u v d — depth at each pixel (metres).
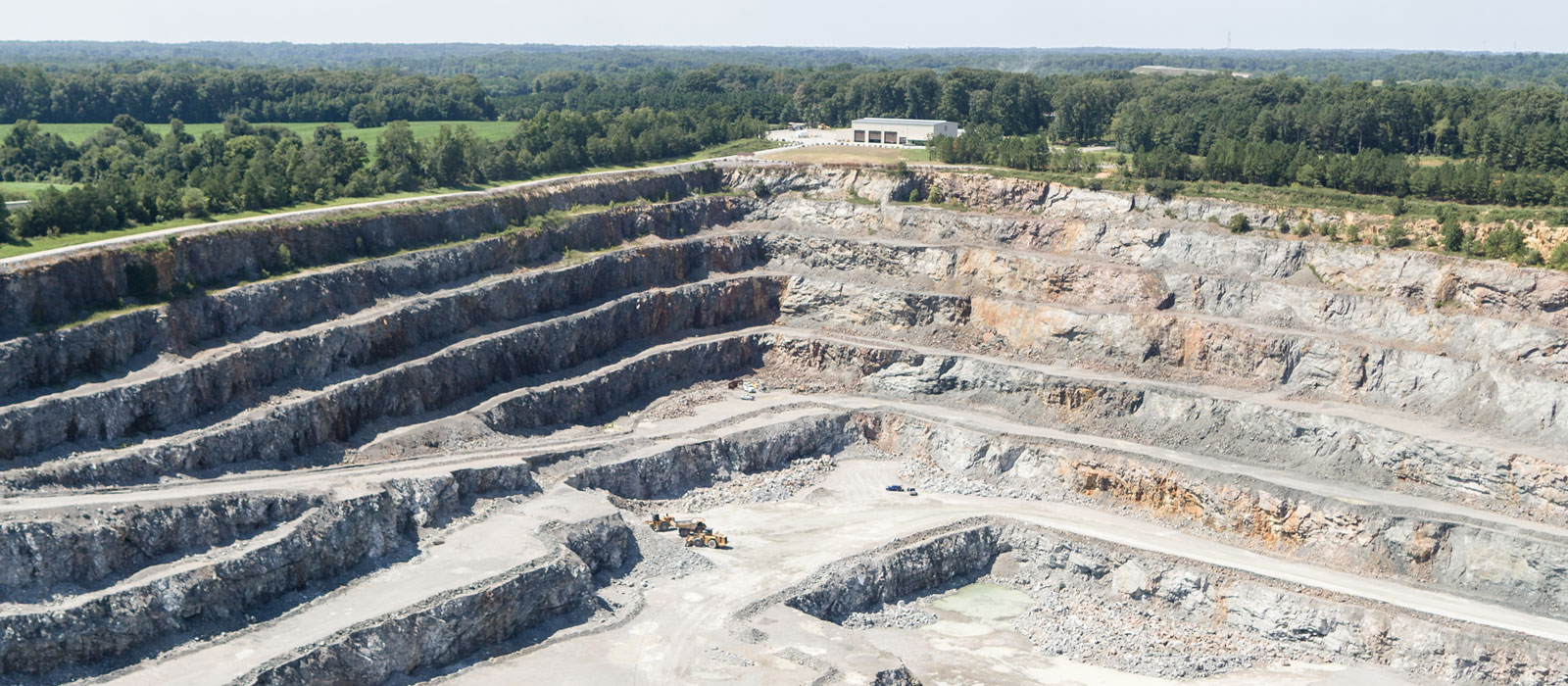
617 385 152.00
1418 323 141.50
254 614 95.50
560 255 165.62
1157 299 157.12
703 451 139.38
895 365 159.75
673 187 189.75
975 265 168.75
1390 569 116.38
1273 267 156.12
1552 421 125.50
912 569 119.75
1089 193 172.50
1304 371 142.50
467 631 98.62
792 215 188.50
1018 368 151.38
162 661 88.31
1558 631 103.88
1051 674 104.69
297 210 148.38
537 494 122.62
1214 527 126.38
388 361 135.38
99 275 118.44
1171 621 115.06
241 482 107.81
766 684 95.12
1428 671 104.50
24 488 98.00
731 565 116.75
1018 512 131.00
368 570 104.50
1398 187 164.00
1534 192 155.50
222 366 118.62
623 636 103.12
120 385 110.88
